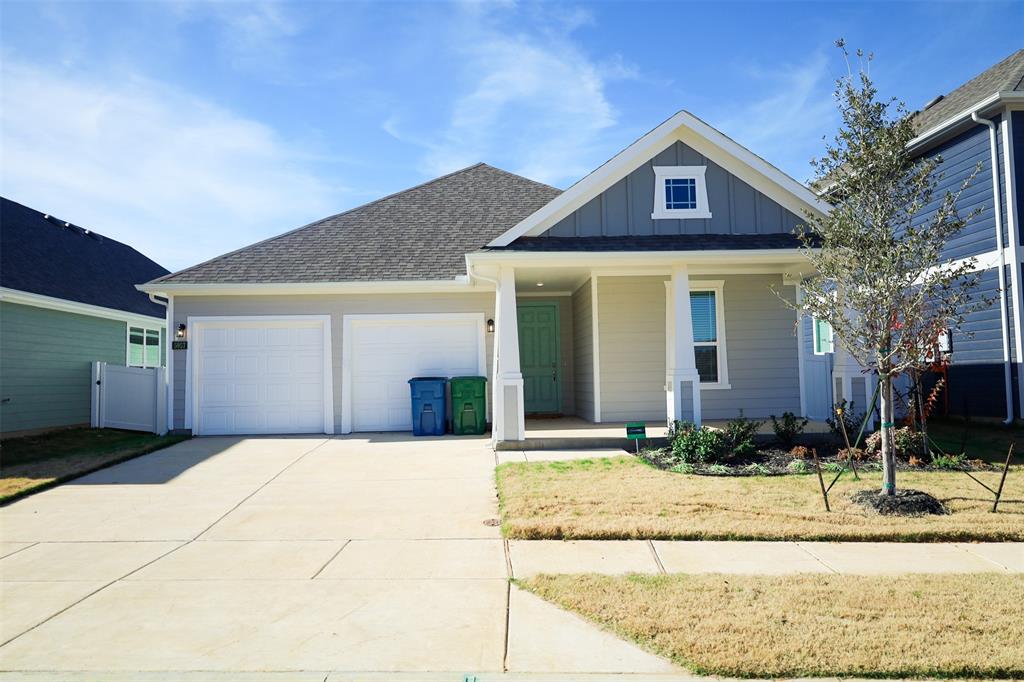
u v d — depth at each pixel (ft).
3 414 45.98
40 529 23.34
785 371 45.98
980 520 22.13
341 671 12.91
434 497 27.43
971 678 12.32
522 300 53.88
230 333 45.83
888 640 13.50
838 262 25.44
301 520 24.22
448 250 48.91
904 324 25.16
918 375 33.45
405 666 13.07
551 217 40.16
